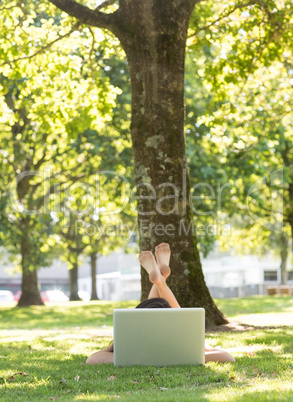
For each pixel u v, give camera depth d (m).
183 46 10.36
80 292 59.97
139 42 10.20
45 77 13.97
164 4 10.21
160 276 6.46
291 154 27.66
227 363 5.63
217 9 14.17
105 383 4.70
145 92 10.12
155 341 5.44
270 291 42.78
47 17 18.47
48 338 9.53
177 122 10.12
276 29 13.13
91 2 14.90
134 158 10.21
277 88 15.80
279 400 3.70
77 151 21.12
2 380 5.00
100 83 14.15
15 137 21.72
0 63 13.45
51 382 4.79
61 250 32.47
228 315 15.50
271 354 6.50
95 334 10.20
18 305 28.22
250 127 16.61
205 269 54.41
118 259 61.59
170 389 4.38
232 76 14.05
